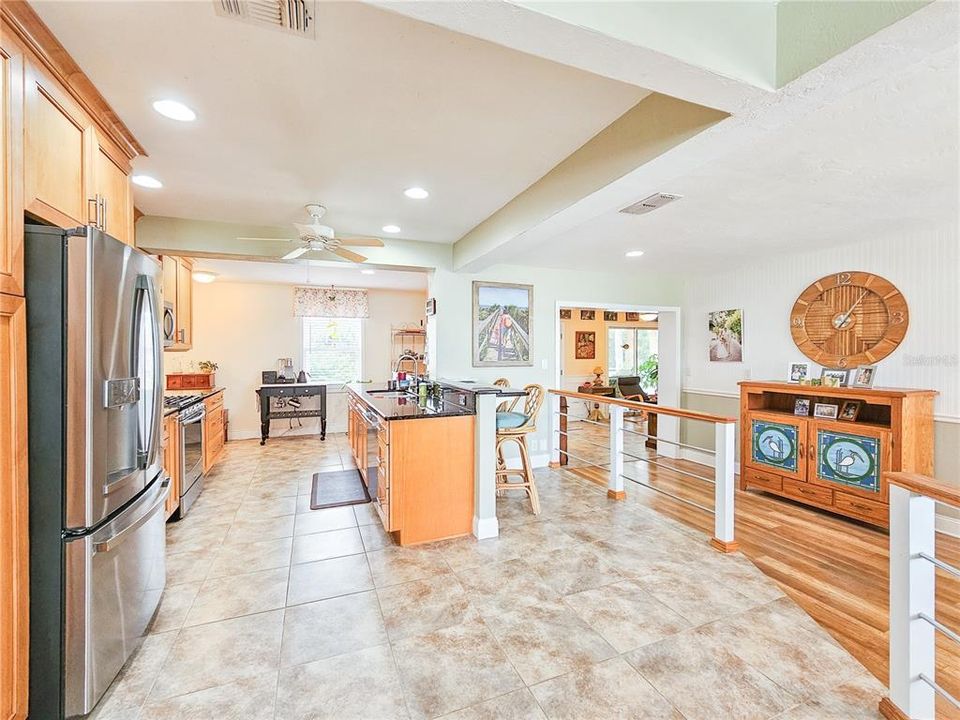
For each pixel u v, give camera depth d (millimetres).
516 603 2225
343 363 7117
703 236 3600
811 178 2398
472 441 3100
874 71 1231
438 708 1570
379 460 3225
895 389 3318
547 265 4832
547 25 1116
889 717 1500
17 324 1393
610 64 1264
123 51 1557
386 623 2066
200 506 3684
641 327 9258
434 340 4492
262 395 6195
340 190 2904
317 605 2219
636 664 1785
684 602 2234
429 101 1883
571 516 3445
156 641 1942
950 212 2967
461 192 2943
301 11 1355
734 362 4930
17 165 1377
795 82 1294
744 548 2887
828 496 3482
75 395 1509
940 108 1700
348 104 1901
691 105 1646
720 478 2844
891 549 1523
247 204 3188
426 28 1437
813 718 1519
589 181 2230
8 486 1355
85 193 1812
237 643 1928
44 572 1477
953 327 3205
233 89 1791
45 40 1469
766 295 4582
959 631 2027
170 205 3205
